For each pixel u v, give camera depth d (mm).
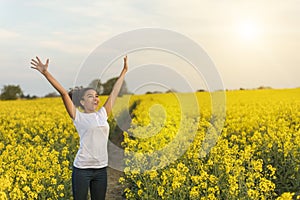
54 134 13008
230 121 13578
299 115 16016
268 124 12492
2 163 8617
